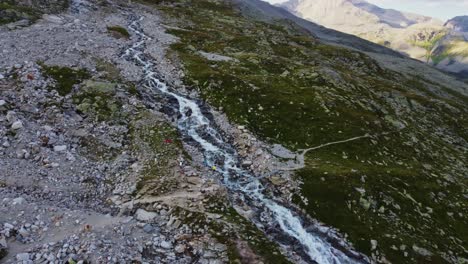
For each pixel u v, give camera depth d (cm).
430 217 2638
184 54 5306
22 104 2816
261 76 4903
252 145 3192
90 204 2161
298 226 2333
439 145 4178
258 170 2881
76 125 2834
